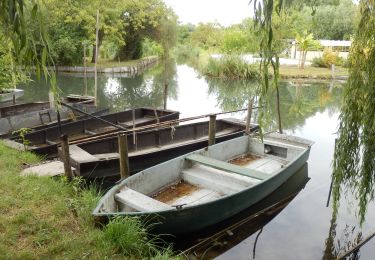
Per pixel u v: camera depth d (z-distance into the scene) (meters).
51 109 10.34
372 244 5.21
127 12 31.33
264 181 5.66
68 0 26.41
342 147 4.00
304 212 6.25
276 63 2.68
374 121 3.67
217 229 5.39
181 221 4.62
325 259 4.80
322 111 15.68
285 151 7.91
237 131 10.14
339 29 36.31
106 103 17.53
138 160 7.37
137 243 4.00
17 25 1.98
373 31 3.63
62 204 4.68
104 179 6.86
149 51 43.12
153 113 11.57
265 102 2.84
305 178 7.93
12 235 3.82
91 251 3.71
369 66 3.68
